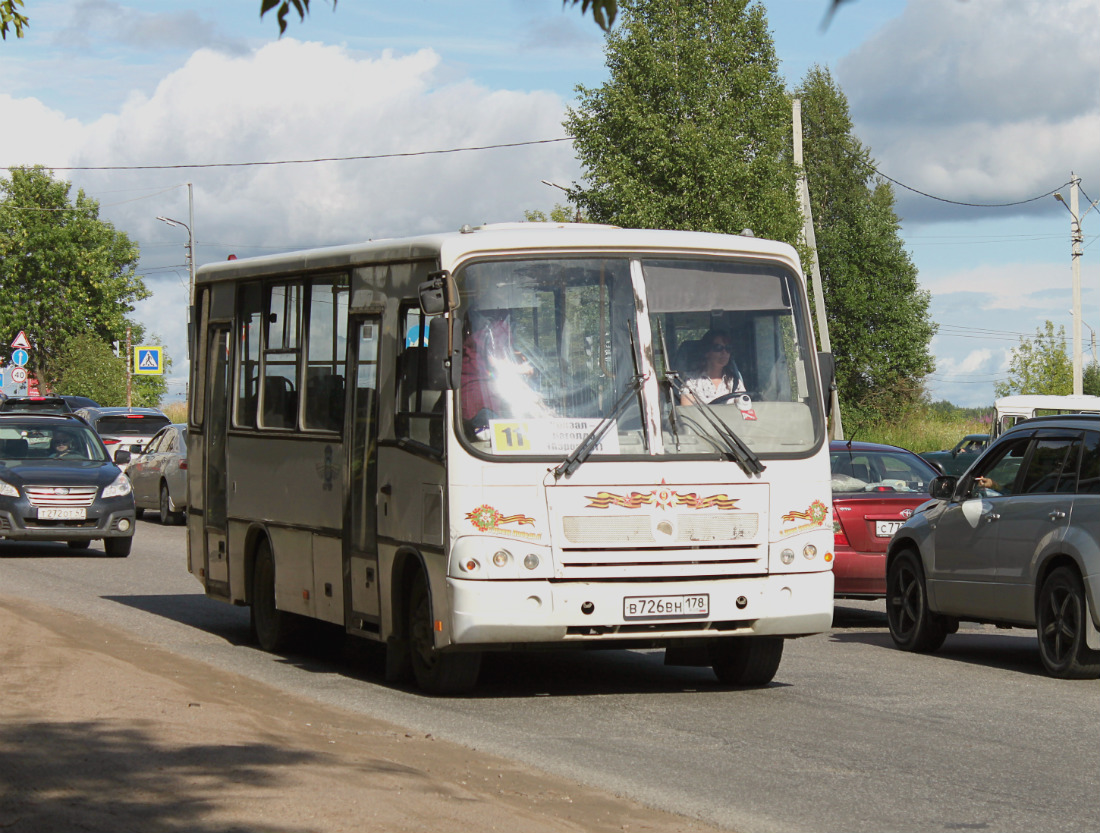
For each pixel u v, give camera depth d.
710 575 11.52
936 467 19.34
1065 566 13.30
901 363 97.25
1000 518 14.23
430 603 11.48
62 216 87.75
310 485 13.84
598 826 7.38
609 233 11.90
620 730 10.48
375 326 12.67
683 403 11.69
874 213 99.00
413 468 11.77
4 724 9.05
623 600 11.26
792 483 11.84
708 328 11.94
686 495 11.49
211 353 16.50
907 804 8.18
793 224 54.62
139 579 22.03
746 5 55.94
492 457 11.16
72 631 14.50
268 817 6.89
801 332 12.24
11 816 6.77
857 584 17.41
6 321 85.56
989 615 14.35
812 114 102.62
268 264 14.99
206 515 16.50
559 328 11.55
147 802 7.12
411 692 12.29
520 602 11.07
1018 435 14.52
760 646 12.45
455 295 11.28
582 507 11.26
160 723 9.26
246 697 11.11
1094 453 13.38
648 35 54.88
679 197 54.38
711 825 7.64
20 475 25.11
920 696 12.17
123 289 88.31
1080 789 8.60
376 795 7.48
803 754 9.59
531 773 8.77
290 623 14.76
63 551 27.19
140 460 36.00
